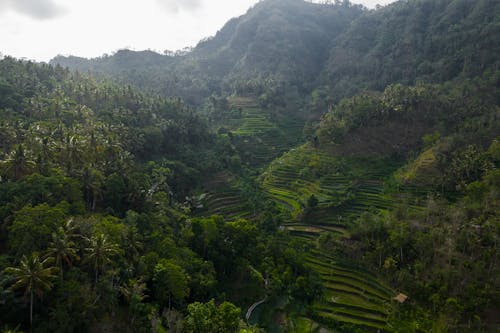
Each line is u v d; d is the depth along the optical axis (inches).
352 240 3277.6
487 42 6102.4
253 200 4018.2
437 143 4217.5
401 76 7244.1
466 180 3607.3
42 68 5684.1
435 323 2278.5
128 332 1843.0
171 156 4608.8
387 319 2459.4
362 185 4178.2
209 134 5477.4
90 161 3056.1
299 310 2662.4
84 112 4281.5
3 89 4033.0
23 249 1787.6
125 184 2977.4
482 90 5128.0
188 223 3058.6
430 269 2672.2
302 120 7145.7
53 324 1593.3
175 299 2210.9
